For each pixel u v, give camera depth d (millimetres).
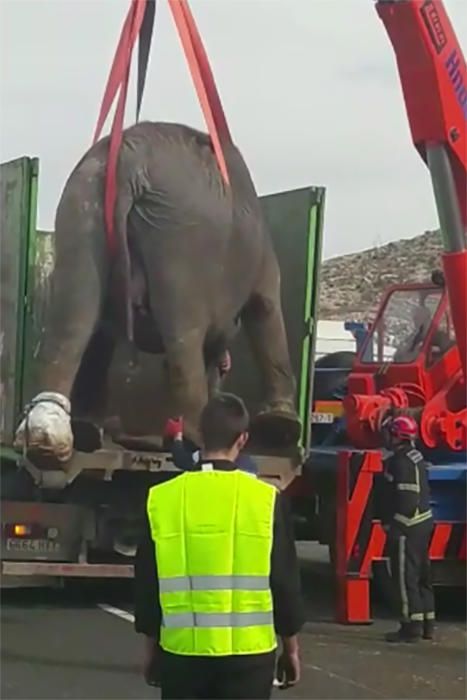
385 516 10375
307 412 11258
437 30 8414
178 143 9867
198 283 9820
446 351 11664
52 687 8117
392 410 10977
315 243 11414
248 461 8531
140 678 8383
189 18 9391
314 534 12695
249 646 4656
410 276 48906
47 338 9641
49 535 10750
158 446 10555
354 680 8586
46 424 9352
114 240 9617
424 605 10070
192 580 4684
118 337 9945
